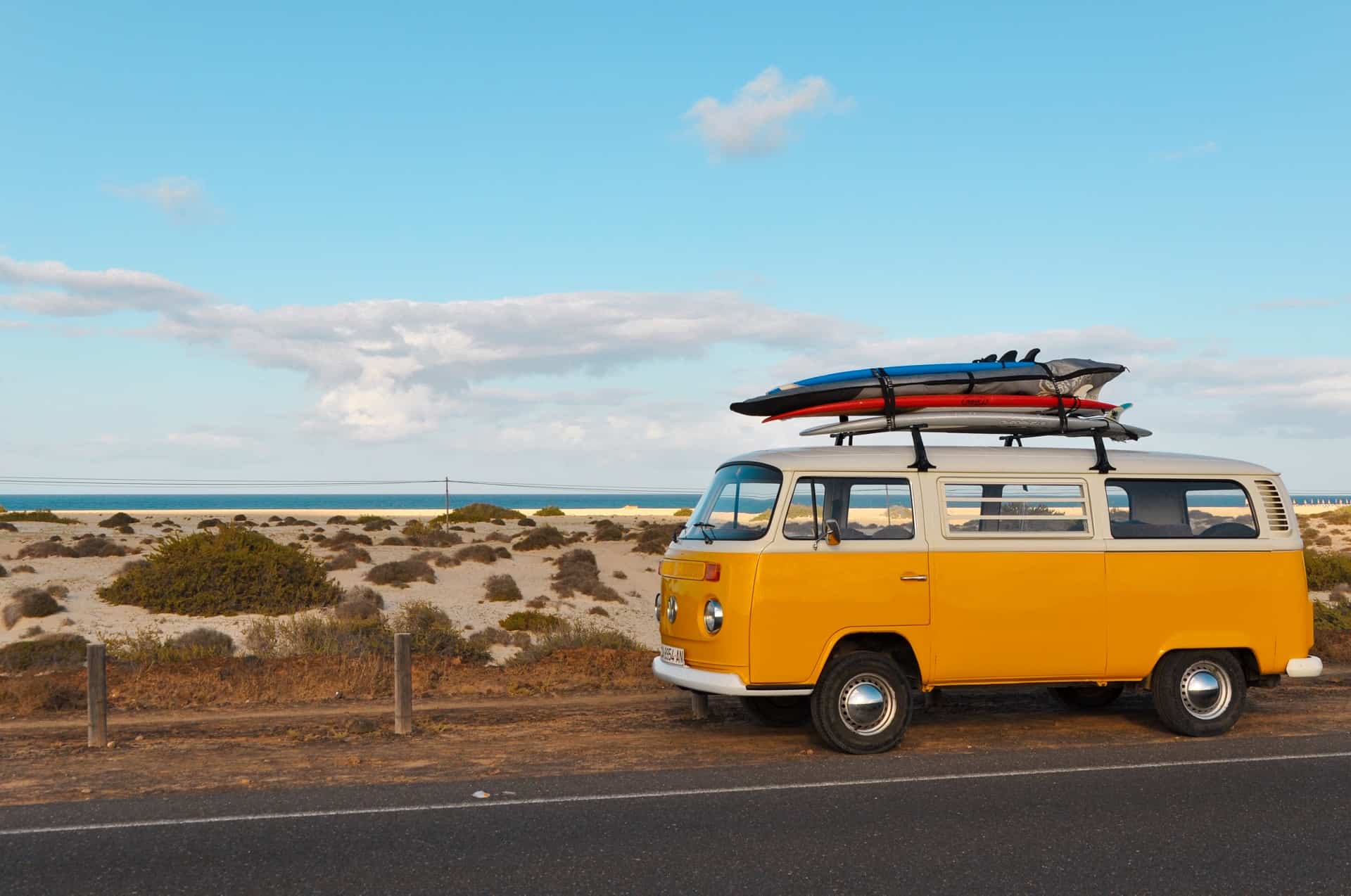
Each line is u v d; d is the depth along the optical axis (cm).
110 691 1237
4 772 850
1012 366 982
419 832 652
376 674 1318
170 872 575
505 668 1454
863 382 937
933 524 926
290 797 747
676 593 957
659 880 560
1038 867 581
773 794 750
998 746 945
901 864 587
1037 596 939
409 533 5553
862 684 902
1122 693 1255
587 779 803
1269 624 995
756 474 934
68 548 3628
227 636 1919
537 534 4600
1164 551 973
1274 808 710
